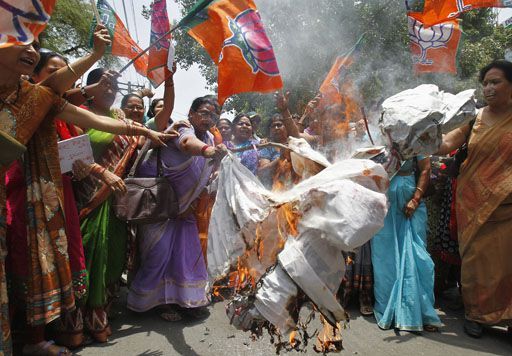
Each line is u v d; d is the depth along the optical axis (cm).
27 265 236
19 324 281
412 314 312
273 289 192
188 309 328
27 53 201
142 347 277
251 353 268
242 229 211
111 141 310
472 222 318
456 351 284
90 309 283
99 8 330
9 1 186
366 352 277
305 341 216
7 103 207
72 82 222
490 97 313
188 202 322
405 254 329
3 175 209
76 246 258
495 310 304
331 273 198
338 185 191
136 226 337
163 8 293
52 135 236
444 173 385
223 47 256
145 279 322
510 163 308
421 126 217
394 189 342
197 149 275
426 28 378
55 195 236
